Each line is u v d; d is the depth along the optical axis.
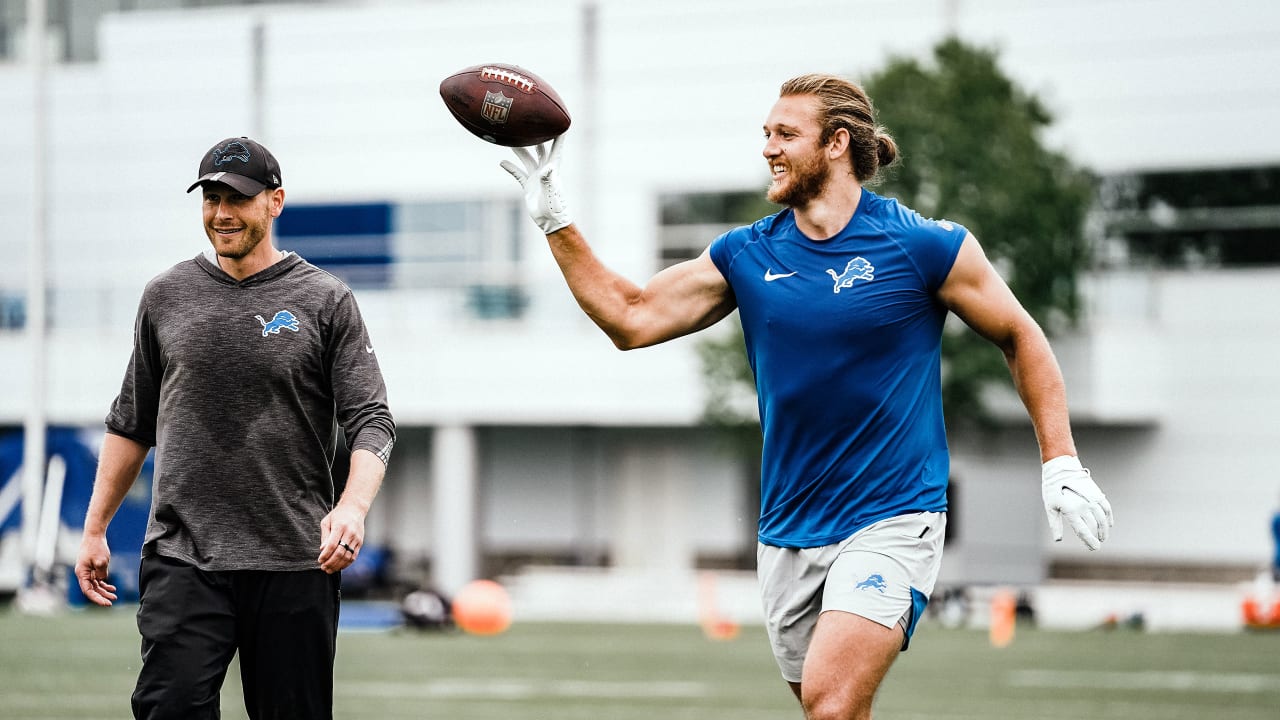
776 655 8.56
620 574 50.56
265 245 8.53
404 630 31.88
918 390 8.25
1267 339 46.25
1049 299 41.56
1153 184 47.00
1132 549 47.38
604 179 51.00
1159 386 45.91
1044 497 8.07
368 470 8.16
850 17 48.84
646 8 50.53
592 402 49.41
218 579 8.23
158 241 53.78
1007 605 29.02
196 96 53.69
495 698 17.75
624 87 50.81
